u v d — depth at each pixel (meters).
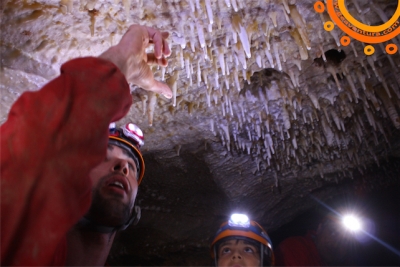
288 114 3.02
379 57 2.45
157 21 1.95
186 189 4.46
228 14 1.97
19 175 0.79
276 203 5.02
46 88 0.90
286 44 2.28
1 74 2.05
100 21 1.90
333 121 3.32
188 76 2.19
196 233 5.21
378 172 4.66
